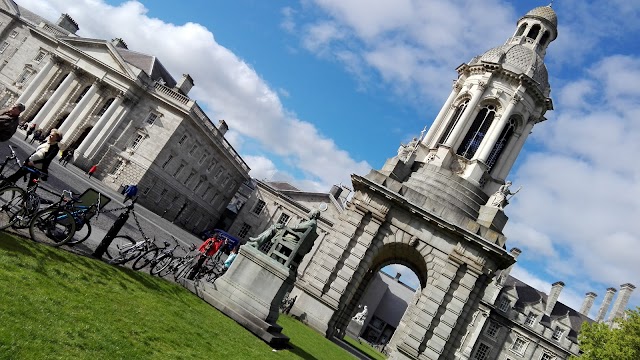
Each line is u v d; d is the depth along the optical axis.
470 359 61.25
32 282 8.33
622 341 37.00
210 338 11.18
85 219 11.81
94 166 47.81
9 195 14.02
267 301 15.55
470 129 37.03
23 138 45.91
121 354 7.44
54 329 7.06
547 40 40.62
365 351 39.09
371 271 36.53
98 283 10.45
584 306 69.00
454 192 33.00
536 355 60.91
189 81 58.75
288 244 16.59
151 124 53.09
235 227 65.31
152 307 11.04
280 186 70.44
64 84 54.72
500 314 62.75
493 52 38.81
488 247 28.52
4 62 60.75
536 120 37.34
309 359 15.95
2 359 5.57
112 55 53.91
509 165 36.28
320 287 29.09
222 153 64.00
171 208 58.41
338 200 69.38
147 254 15.31
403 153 36.00
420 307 28.66
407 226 30.23
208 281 19.23
